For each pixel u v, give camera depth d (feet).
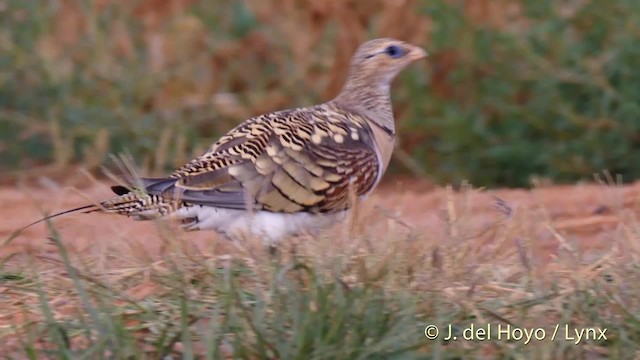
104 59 68.59
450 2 66.23
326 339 29.63
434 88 65.92
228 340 31.01
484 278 35.32
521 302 33.19
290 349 29.81
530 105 63.67
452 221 39.09
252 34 69.10
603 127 62.54
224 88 68.74
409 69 65.10
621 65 62.23
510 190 56.85
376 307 30.78
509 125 64.03
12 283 36.27
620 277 34.99
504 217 41.96
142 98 67.00
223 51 68.90
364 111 45.14
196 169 39.52
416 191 62.44
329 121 42.27
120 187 39.50
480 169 63.67
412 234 36.58
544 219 44.39
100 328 30.45
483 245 39.65
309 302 30.01
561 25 64.59
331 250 34.63
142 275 35.99
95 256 38.22
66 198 56.08
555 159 62.44
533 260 36.83
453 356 31.04
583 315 33.19
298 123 41.45
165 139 62.13
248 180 39.52
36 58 67.87
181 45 69.41
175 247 36.06
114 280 35.53
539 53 64.39
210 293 33.96
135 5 72.84
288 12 69.36
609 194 53.36
